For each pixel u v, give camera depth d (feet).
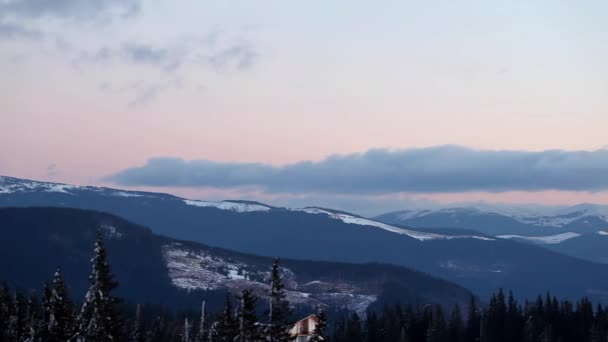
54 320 261.65
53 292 265.34
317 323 282.97
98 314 226.38
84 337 228.22
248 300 236.43
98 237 228.43
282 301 233.55
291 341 253.65
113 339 230.27
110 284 229.66
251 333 233.96
